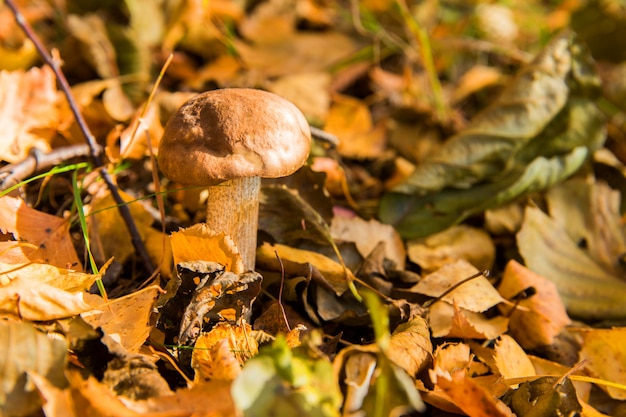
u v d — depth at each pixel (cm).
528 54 88
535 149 67
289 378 50
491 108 67
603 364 58
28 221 58
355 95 79
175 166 54
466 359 56
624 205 68
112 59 72
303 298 58
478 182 66
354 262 61
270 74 76
